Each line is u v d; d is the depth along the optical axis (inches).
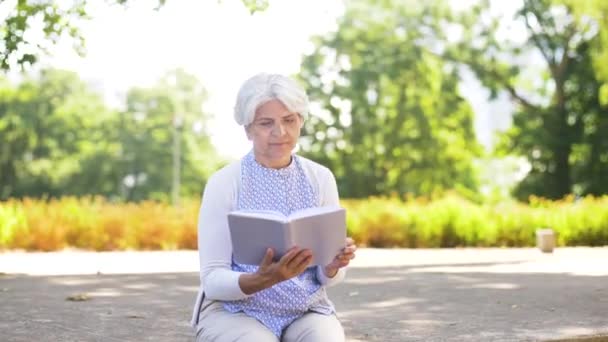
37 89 2780.5
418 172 1941.4
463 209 922.1
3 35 539.5
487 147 2119.8
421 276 487.8
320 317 161.9
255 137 160.1
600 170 1827.0
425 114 1902.1
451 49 1873.8
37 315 322.3
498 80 1867.6
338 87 1924.2
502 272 514.6
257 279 147.6
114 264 610.9
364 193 2005.4
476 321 303.0
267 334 156.5
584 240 912.9
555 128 1815.9
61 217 848.3
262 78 157.9
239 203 160.7
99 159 2817.4
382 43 1899.6
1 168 2721.5
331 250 150.4
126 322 305.1
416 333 278.7
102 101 2957.7
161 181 2888.8
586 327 285.6
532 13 1809.8
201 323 161.9
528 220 910.4
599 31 1605.6
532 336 267.9
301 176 164.2
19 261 645.9
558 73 1841.8
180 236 857.5
